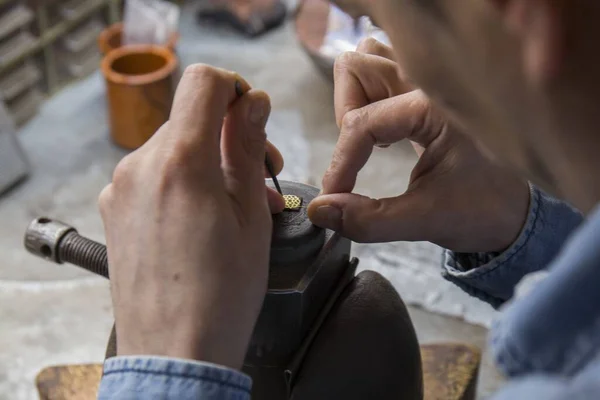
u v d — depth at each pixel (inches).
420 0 15.2
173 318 19.6
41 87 60.7
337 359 22.9
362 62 26.5
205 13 69.4
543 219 25.1
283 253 22.2
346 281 24.3
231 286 19.9
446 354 31.0
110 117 55.3
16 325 42.3
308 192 24.4
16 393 39.0
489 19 14.6
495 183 24.6
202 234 19.9
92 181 53.4
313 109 58.8
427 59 15.9
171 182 20.3
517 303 16.1
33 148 56.1
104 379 19.6
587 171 15.3
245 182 21.1
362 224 23.8
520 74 14.8
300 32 56.2
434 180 24.6
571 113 14.7
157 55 55.1
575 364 15.3
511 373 16.1
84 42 61.5
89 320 42.6
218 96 21.2
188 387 19.0
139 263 20.2
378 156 53.4
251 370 22.9
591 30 13.9
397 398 23.4
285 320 22.0
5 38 54.2
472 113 16.4
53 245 24.9
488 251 25.5
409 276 43.2
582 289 15.1
